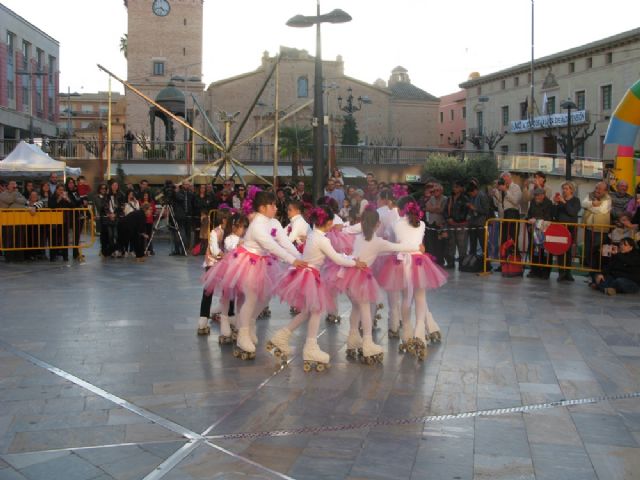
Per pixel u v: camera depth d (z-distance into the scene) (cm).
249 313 721
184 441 496
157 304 1028
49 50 6159
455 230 1442
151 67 5744
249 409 565
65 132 7519
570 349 764
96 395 597
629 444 494
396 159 3816
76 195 1656
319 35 1541
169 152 3378
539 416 551
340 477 438
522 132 6222
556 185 4056
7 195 1558
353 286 687
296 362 713
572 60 5700
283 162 3572
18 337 808
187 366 694
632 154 1681
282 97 6250
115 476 438
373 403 582
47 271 1409
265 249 698
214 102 6156
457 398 595
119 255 1689
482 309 998
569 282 1276
